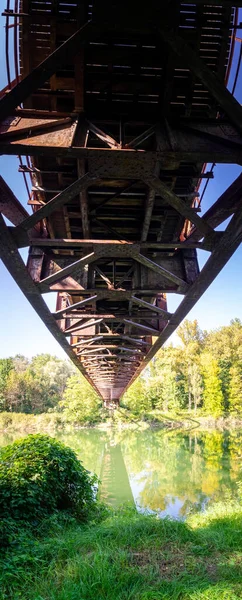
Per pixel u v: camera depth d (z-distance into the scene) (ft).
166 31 11.69
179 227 21.59
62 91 15.34
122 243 19.06
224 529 21.57
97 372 61.52
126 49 14.19
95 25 11.60
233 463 73.15
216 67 15.06
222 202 17.78
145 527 19.53
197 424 174.19
